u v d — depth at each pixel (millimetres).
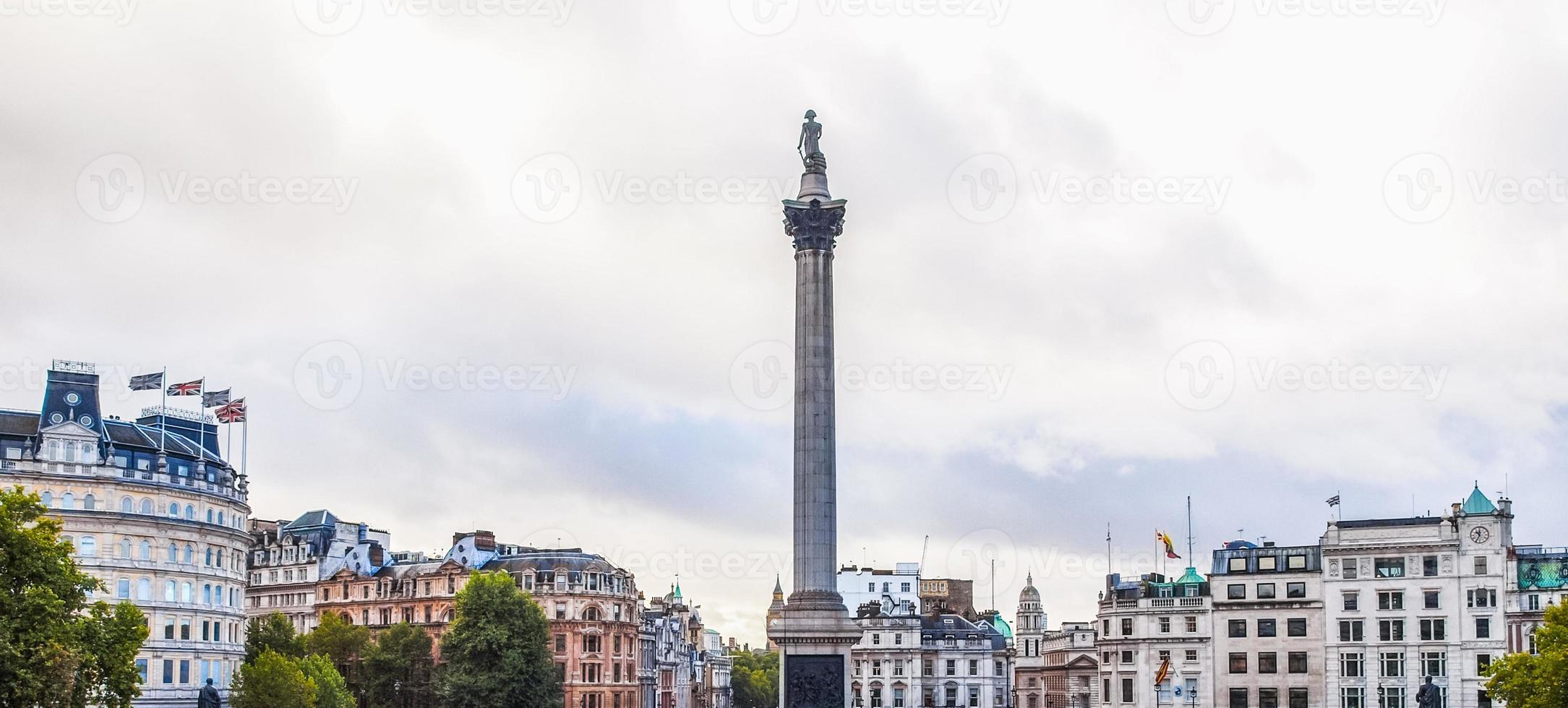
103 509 154125
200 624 163125
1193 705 169625
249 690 147125
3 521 95312
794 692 103375
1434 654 158625
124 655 105438
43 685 91438
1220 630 169750
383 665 193875
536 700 175375
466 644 174875
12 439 153750
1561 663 111438
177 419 181250
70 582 101250
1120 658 174250
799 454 106938
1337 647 163250
